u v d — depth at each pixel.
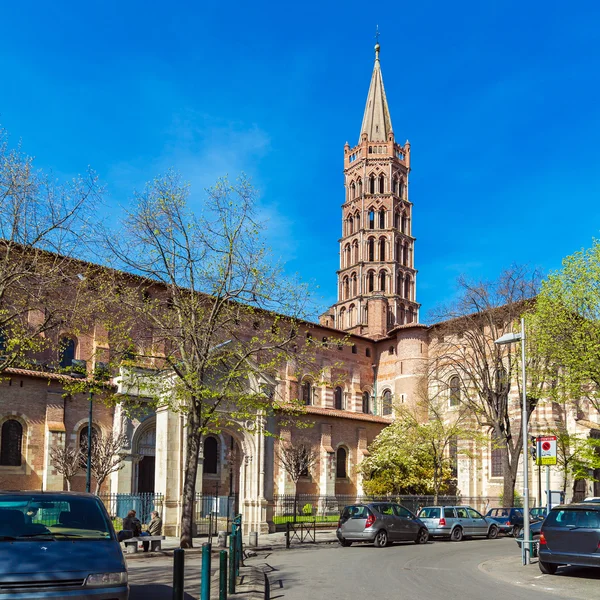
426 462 57.69
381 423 64.75
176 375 35.22
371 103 93.31
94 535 11.39
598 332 31.70
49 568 10.10
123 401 36.66
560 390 37.19
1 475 39.19
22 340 25.09
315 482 57.97
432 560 24.64
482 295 47.41
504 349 51.44
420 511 37.56
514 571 21.30
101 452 38.53
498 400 46.88
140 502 37.44
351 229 89.38
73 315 27.17
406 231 89.19
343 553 27.62
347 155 92.31
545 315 34.12
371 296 80.12
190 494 29.19
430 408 57.41
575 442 49.38
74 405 42.84
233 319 32.06
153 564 22.89
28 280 26.50
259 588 16.08
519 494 54.97
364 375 71.75
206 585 10.77
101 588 10.20
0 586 9.67
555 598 15.75
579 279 33.22
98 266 30.45
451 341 62.56
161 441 36.47
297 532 40.31
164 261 30.34
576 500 53.47
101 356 47.34
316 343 34.94
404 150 92.12
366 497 53.97
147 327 32.00
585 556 19.17
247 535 37.53
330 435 59.91
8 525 11.11
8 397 40.28
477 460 58.50
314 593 15.97
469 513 37.91
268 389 41.09
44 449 41.00
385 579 18.67
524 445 24.42
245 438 39.94
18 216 24.97
